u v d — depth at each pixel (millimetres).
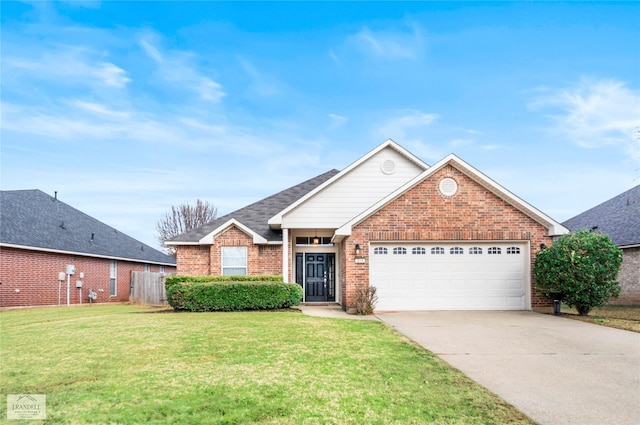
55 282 21969
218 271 18125
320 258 19578
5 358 7613
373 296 14688
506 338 9664
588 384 6293
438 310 15008
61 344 8805
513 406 5355
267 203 21203
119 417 4855
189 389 5824
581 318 12883
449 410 5156
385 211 15172
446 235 15070
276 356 7695
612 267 13242
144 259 30078
